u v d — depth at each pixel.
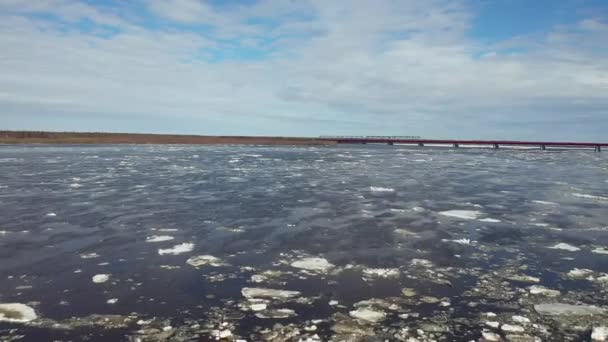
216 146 63.19
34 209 10.28
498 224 8.95
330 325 4.30
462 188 14.46
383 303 4.88
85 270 5.98
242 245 7.28
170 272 5.91
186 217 9.48
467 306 4.79
